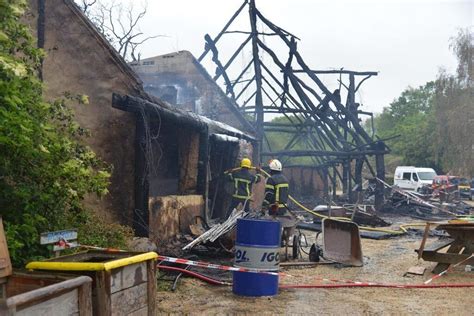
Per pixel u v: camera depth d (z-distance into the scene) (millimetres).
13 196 5477
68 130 6613
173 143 13125
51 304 3408
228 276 8148
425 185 32969
